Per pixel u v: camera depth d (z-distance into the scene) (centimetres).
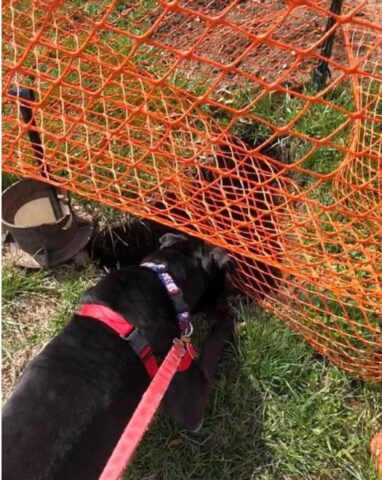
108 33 89
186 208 72
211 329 74
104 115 67
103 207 81
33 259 78
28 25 79
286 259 69
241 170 82
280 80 47
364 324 70
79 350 62
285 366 70
